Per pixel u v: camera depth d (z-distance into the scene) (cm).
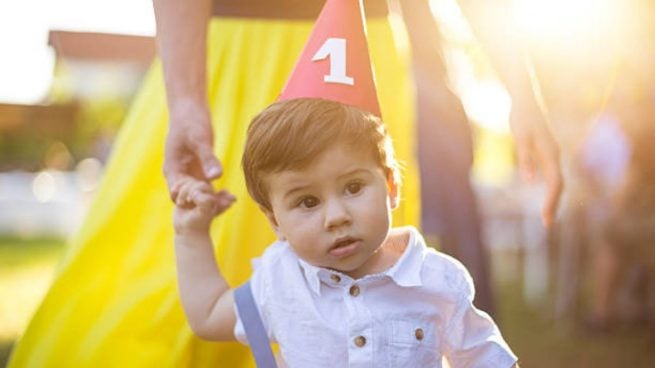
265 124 151
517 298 632
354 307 155
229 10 202
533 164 203
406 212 209
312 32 165
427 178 289
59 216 1242
